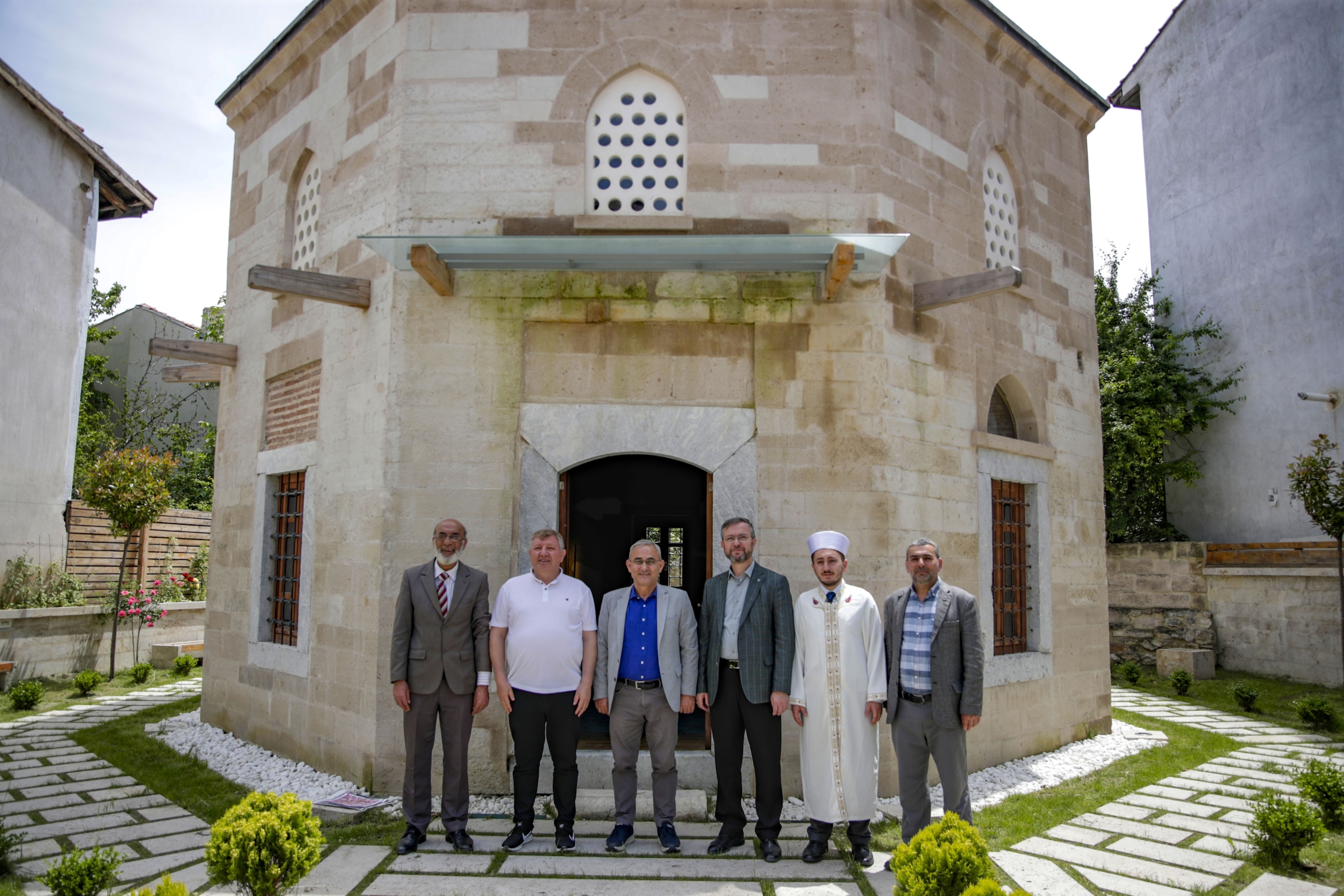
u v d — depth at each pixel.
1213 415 14.73
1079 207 9.45
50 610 11.49
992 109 8.20
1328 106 13.06
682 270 6.56
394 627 5.16
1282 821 4.99
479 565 6.27
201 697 9.42
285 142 8.35
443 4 6.82
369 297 6.75
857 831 4.91
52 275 13.12
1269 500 13.83
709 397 6.51
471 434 6.39
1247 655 13.01
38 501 12.59
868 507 6.43
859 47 6.88
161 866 4.81
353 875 4.60
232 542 8.48
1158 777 7.07
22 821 5.63
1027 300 8.38
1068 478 8.69
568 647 5.09
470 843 5.01
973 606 4.89
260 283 6.26
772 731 5.04
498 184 6.63
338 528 6.82
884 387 6.57
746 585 5.21
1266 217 14.05
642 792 5.96
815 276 6.62
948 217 7.42
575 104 6.70
